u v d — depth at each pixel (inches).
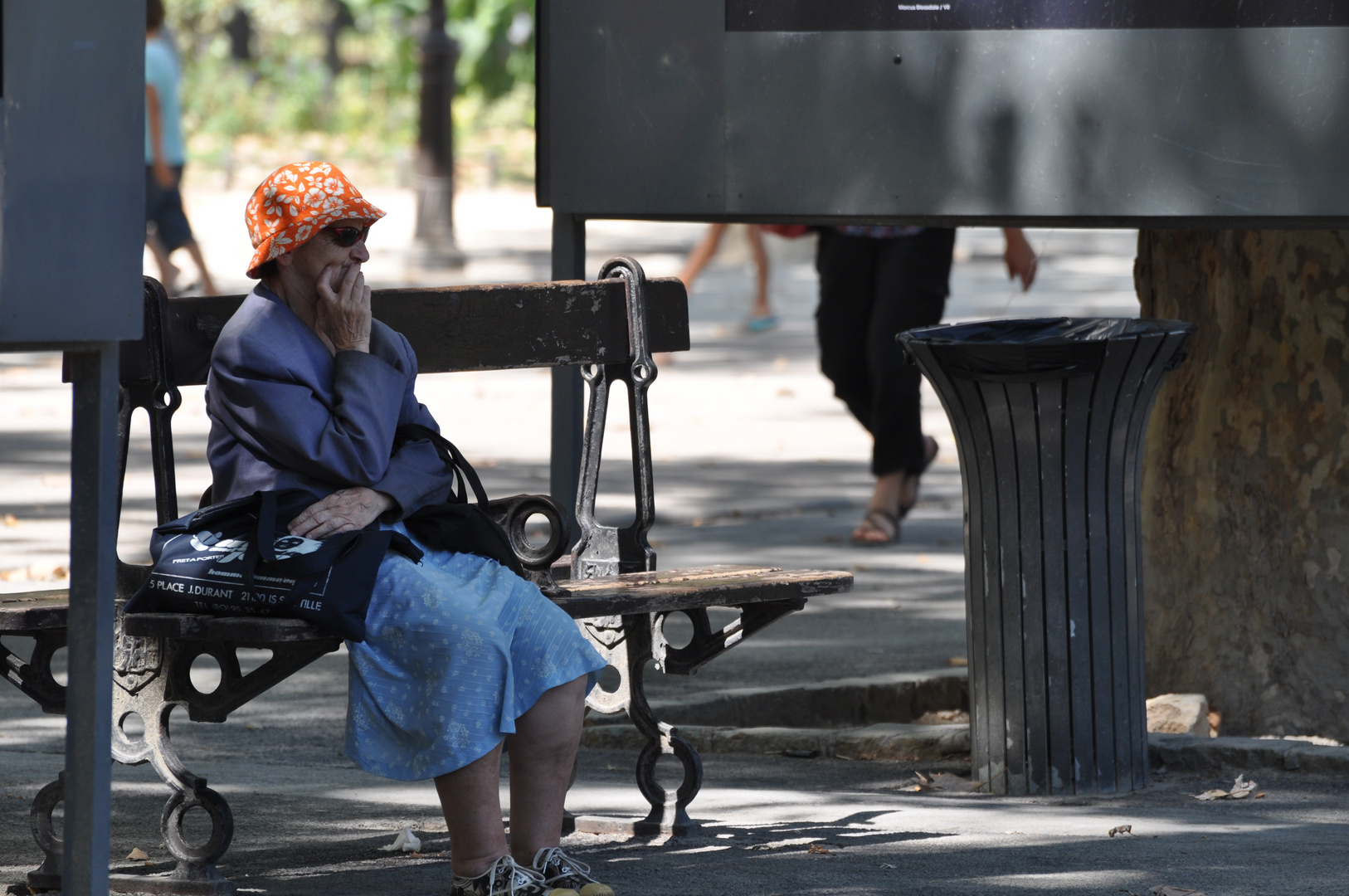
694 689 690.2
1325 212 567.5
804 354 1868.8
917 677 684.1
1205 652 631.2
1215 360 634.2
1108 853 450.9
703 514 1083.9
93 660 321.1
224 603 386.0
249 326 414.6
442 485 419.8
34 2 304.5
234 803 515.2
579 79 625.6
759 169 613.3
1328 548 606.5
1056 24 584.4
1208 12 571.2
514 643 395.9
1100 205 586.2
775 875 430.6
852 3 601.3
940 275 967.6
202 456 1232.2
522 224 3444.9
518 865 385.4
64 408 1462.8
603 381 526.0
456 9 4894.2
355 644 386.3
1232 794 529.7
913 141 600.4
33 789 526.6
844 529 1050.7
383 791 534.6
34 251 305.9
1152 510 652.7
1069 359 510.9
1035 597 528.7
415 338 493.4
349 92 5393.7
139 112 321.7
